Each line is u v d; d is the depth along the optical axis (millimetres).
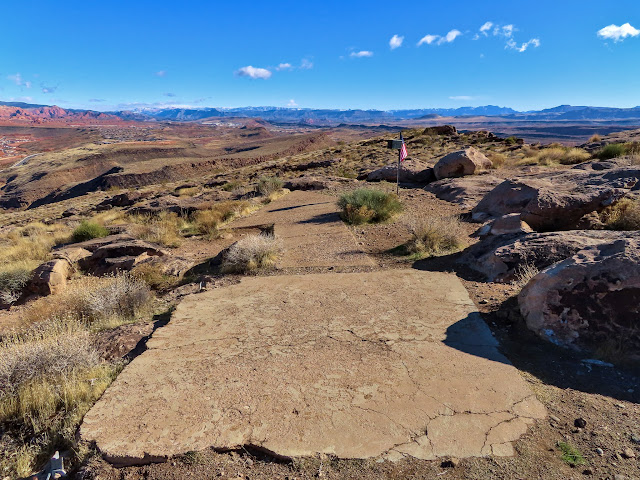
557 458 2543
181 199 19438
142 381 3580
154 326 5164
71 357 4070
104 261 9320
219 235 11406
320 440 2766
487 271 6043
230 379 3545
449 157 17219
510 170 17344
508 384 3318
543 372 3512
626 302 3676
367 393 3256
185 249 10570
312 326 4570
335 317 4789
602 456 2525
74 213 25328
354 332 4363
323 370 3623
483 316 4664
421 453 2625
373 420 2938
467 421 2898
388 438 2762
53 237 13922
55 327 5191
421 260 7211
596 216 7227
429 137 37781
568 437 2715
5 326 6469
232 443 2770
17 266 8711
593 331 3789
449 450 2639
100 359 4371
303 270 7145
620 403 3049
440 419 2924
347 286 5875
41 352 4016
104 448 2773
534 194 8719
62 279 8523
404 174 18812
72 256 9812
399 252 7867
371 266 7102
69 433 3061
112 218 17578
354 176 23109
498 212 9445
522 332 4191
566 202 7516
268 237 8648
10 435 3273
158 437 2855
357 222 10703
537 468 2465
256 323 4742
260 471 2574
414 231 8305
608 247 4234
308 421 2953
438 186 15094
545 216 7516
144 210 17453
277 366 3729
